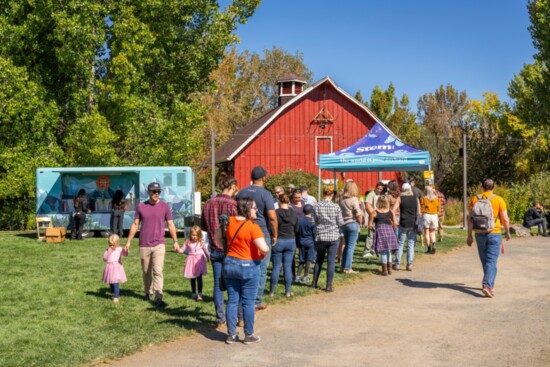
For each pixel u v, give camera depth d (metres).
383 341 7.29
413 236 12.91
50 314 8.64
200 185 37.75
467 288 10.74
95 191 22.19
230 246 7.22
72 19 25.66
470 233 10.15
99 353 6.73
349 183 12.45
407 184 13.04
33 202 28.39
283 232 9.98
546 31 40.59
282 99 41.66
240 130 46.91
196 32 30.97
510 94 51.12
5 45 26.88
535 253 15.75
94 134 26.05
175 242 9.48
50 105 27.38
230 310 7.25
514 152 36.66
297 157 36.00
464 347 6.96
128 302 9.49
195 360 6.60
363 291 10.55
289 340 7.39
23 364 6.30
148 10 28.55
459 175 36.38
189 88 32.25
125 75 26.70
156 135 28.27
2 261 14.15
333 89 36.72
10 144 27.42
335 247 10.50
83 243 18.45
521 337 7.34
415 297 9.97
